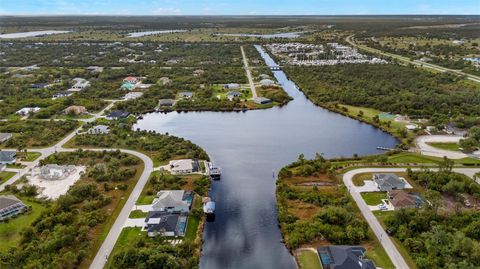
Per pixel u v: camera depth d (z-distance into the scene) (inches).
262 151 6658.5
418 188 5142.7
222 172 5846.5
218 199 5073.8
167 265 3553.2
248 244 4173.2
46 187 5182.1
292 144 6973.4
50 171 5492.1
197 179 5374.0
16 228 4254.4
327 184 5334.6
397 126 7706.7
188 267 3663.9
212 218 4650.6
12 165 5866.1
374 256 3809.1
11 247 3846.0
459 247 3693.4
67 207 4566.9
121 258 3659.0
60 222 4259.4
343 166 5880.9
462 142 6451.8
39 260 3572.8
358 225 4237.2
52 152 6373.0
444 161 5718.5
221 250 4069.9
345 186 5221.5
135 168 5748.0
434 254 3693.4
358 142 7047.2
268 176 5728.3
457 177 5162.4
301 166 5816.9
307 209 4712.1
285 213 4552.2
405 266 3666.3
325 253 3814.0
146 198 4911.4
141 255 3641.7
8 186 5088.6
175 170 5570.9
